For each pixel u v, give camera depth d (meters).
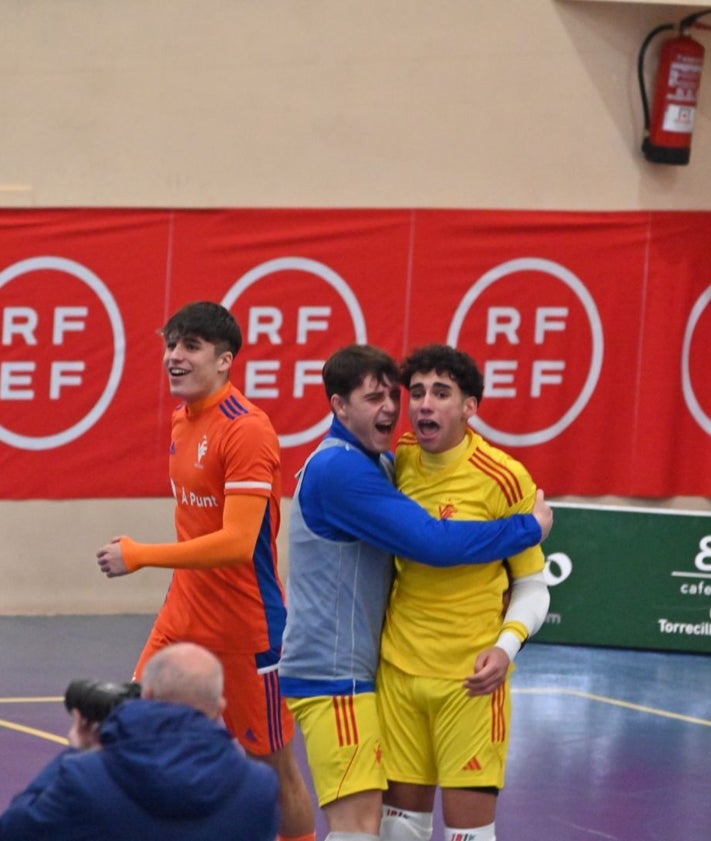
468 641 14.49
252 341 34.22
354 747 14.58
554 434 35.69
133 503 34.22
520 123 35.34
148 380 33.84
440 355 14.48
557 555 33.72
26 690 27.69
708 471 36.44
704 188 36.44
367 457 14.63
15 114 32.84
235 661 17.11
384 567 14.95
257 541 16.97
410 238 34.78
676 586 33.84
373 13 34.44
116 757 10.25
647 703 28.97
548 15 35.22
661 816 22.00
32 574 33.84
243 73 33.94
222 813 10.41
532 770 24.08
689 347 36.12
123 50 33.31
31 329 33.03
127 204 33.62
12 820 10.30
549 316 35.47
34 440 33.38
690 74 35.03
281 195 34.41
